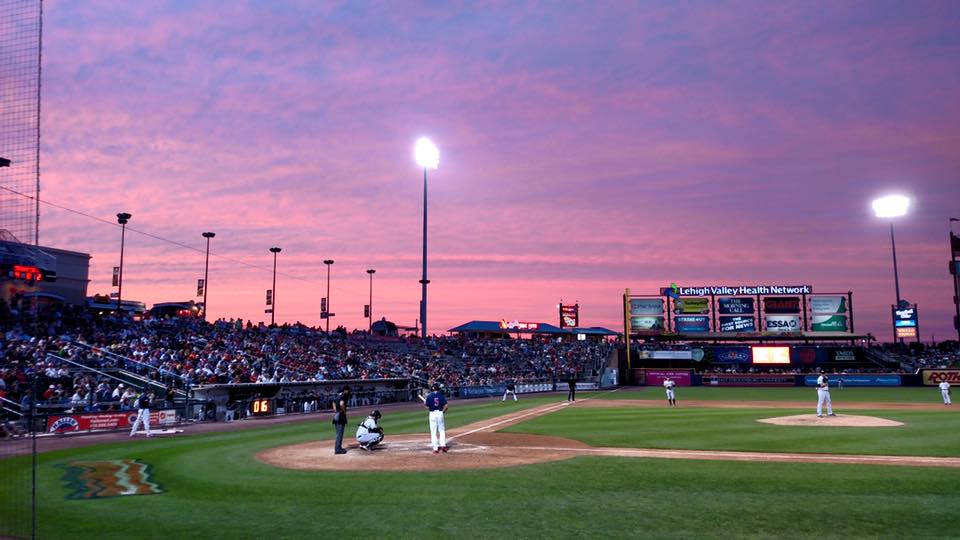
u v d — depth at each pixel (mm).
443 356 71625
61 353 34656
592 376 76500
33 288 34469
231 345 47719
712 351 82625
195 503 11594
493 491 12141
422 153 67875
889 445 17719
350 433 25172
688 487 12250
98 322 43969
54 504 11742
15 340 34625
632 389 68562
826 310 81625
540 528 9414
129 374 34594
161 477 14578
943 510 10109
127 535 9531
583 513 10273
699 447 18188
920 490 11594
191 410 32750
